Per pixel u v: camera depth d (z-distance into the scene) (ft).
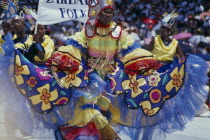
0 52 40.19
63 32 116.78
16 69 38.22
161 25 67.31
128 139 50.01
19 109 38.96
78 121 38.42
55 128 39.40
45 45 59.31
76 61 39.04
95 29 40.32
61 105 38.75
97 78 39.50
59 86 38.86
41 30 59.72
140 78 41.86
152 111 41.57
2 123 57.72
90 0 40.22
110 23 41.06
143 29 128.36
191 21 125.18
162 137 43.09
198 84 42.68
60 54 38.81
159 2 163.12
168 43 67.41
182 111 42.45
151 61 41.70
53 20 60.39
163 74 42.22
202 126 62.64
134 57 41.57
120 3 161.38
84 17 61.62
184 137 52.42
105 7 39.81
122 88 41.11
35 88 38.47
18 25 53.62
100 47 40.63
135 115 41.63
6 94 38.60
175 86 42.11
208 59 94.02
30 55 48.83
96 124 38.68
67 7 60.95
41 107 38.50
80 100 39.45
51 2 60.44
